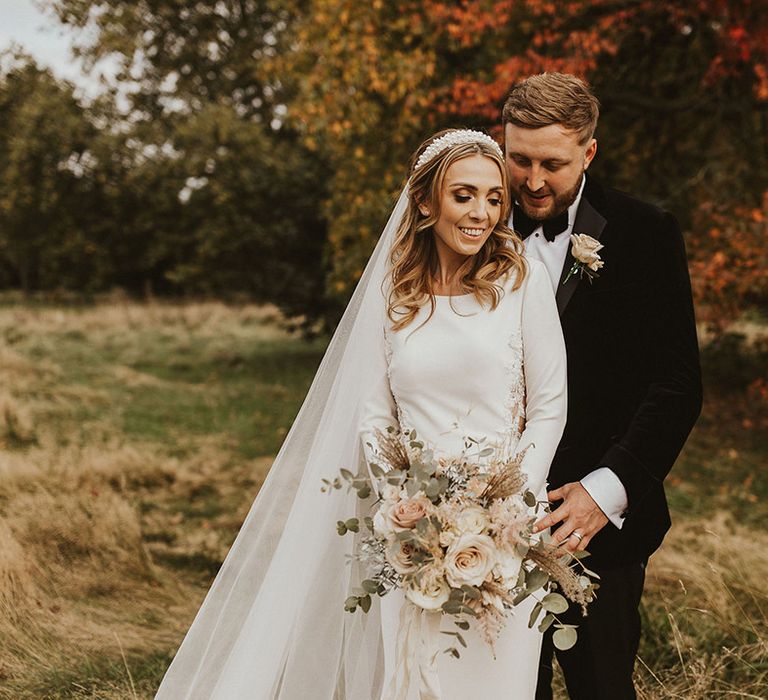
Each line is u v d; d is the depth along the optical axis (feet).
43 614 13.12
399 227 8.21
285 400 39.34
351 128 28.14
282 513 8.86
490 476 7.13
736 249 26.30
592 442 8.31
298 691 8.59
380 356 8.30
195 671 8.72
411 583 7.00
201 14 68.08
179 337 60.44
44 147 66.39
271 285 50.80
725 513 21.47
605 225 8.25
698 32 28.35
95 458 23.86
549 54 26.99
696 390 7.99
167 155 66.18
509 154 8.04
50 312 71.05
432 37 27.20
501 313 7.90
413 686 7.51
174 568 17.16
